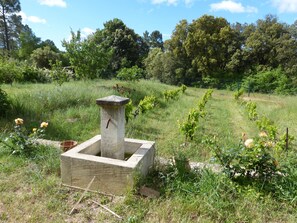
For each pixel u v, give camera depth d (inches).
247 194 97.7
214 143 114.0
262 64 1149.7
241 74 1152.8
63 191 104.5
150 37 2134.6
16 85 446.9
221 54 1165.7
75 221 84.8
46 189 103.9
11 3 1459.2
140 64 1437.0
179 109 356.2
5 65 537.6
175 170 114.6
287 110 372.5
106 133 112.3
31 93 283.3
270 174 103.8
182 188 101.9
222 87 1120.8
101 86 412.5
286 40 1062.4
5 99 218.1
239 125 280.8
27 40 1386.6
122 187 100.2
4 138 153.3
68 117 238.2
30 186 106.3
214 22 1223.5
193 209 90.0
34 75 601.3
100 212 89.7
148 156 118.8
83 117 236.7
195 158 152.7
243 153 107.2
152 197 97.9
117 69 1252.5
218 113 357.7
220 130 241.9
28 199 96.6
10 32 1528.1
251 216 87.7
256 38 1154.7
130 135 202.1
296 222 85.4
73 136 188.4
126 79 549.3
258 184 102.7
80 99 291.4
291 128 261.6
